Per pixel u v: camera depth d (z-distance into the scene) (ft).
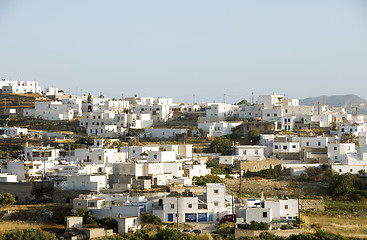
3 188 449.06
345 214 416.87
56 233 364.17
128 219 365.40
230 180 494.59
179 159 522.47
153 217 374.22
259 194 465.47
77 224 368.68
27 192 442.09
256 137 620.08
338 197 462.19
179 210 381.19
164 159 485.15
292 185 486.79
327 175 496.23
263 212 366.84
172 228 359.66
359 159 521.24
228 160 544.62
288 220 379.14
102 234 355.56
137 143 632.79
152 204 395.96
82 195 410.31
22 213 395.55
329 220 399.24
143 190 418.10
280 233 354.33
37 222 388.16
